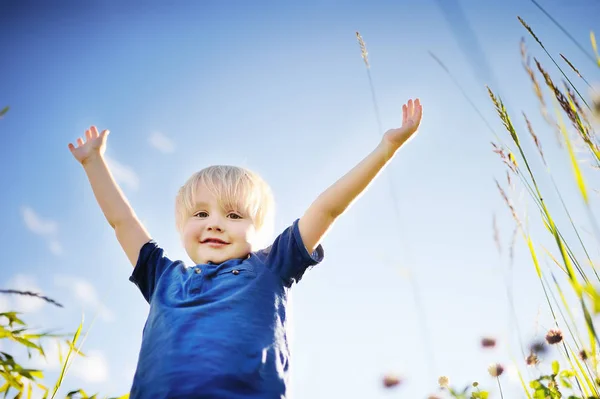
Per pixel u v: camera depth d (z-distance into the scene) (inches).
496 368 67.9
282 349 64.8
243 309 65.6
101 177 83.7
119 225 80.7
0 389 68.6
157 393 57.9
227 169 84.3
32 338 68.9
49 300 64.2
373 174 71.9
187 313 65.4
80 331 68.6
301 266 73.0
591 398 48.6
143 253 77.8
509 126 46.9
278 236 75.4
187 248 77.4
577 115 46.0
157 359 61.1
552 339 62.4
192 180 83.4
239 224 77.9
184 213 81.4
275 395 60.2
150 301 74.0
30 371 67.0
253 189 83.4
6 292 62.1
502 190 51.3
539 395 64.2
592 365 42.3
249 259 74.5
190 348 60.6
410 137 72.0
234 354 60.3
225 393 57.0
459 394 66.8
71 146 85.5
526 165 45.8
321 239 74.1
